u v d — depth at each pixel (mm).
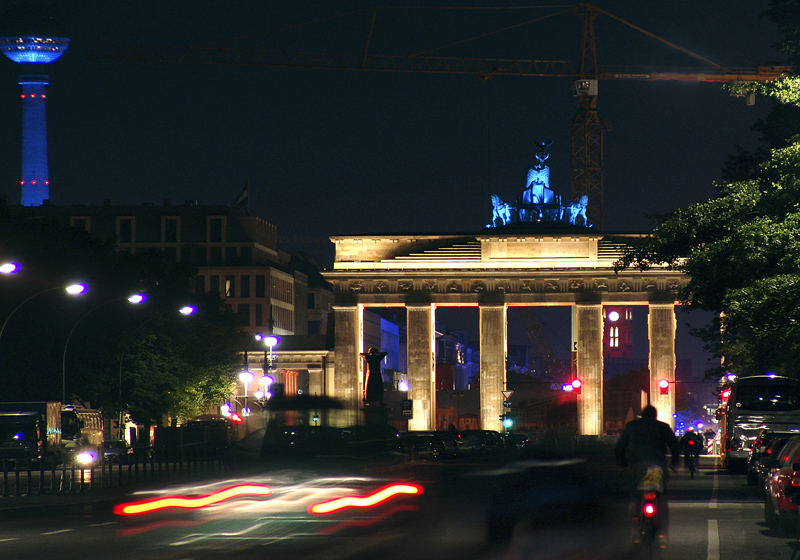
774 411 98812
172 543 44969
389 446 90125
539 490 38906
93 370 145500
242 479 78750
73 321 143000
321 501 67438
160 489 79688
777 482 47750
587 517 39000
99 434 160125
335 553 40844
